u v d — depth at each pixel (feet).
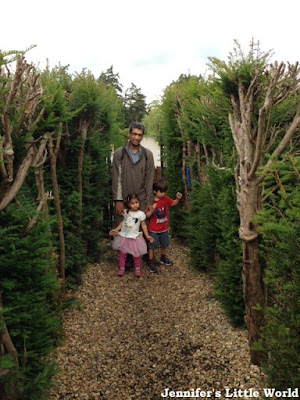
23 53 6.67
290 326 7.16
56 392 9.34
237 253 11.91
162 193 18.15
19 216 7.67
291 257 7.02
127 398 9.22
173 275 17.72
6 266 7.44
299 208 6.79
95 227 18.85
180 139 20.20
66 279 15.05
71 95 14.23
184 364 10.54
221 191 13.04
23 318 7.84
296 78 8.93
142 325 13.00
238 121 11.25
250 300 9.85
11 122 8.00
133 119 182.70
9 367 6.95
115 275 17.74
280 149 9.03
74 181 15.26
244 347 10.92
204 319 13.03
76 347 11.50
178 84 21.74
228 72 11.12
